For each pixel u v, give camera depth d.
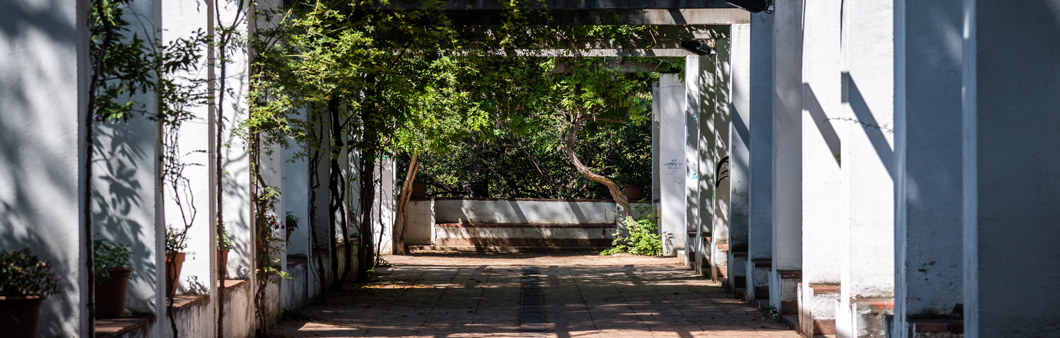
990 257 3.58
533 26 9.83
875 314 5.65
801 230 8.13
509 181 24.33
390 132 10.24
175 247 5.30
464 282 12.17
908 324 4.86
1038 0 3.54
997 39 3.56
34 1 3.62
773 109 8.33
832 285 6.97
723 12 10.02
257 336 6.93
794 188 8.20
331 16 7.79
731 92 10.93
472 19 9.37
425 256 18.92
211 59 5.81
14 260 3.47
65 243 3.62
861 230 5.88
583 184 24.06
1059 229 3.54
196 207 5.69
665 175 18.02
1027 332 3.55
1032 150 3.56
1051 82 3.54
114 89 4.18
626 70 15.93
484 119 15.39
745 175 10.84
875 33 5.90
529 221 21.56
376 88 9.33
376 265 12.91
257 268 7.08
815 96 7.18
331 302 9.38
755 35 9.38
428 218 21.55
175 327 4.84
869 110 5.89
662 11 9.88
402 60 9.54
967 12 3.69
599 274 13.79
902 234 4.97
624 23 9.78
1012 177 3.56
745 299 9.61
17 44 3.62
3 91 3.62
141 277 4.59
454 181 24.19
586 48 11.58
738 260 10.22
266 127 6.91
